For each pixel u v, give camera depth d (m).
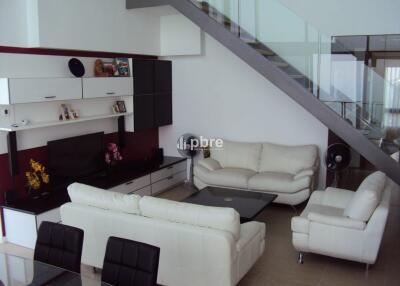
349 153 5.46
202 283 3.22
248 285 3.59
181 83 7.19
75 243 2.65
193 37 6.68
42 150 5.07
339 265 3.99
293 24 4.98
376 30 6.04
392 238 4.64
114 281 2.45
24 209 4.41
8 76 4.53
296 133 6.41
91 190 3.79
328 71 4.90
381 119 4.69
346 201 4.55
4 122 4.52
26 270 2.60
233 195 5.15
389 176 4.67
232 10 5.27
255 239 3.56
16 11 4.55
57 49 5.13
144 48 6.53
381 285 3.58
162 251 3.34
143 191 6.09
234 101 6.80
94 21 5.43
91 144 5.59
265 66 5.11
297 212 5.64
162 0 5.70
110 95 5.70
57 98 4.78
